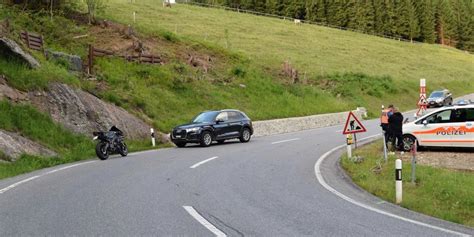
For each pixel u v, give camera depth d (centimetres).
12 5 3441
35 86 2044
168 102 2950
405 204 988
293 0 10219
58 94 2094
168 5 7738
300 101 3984
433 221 832
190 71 3653
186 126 2205
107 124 2177
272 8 10181
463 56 9381
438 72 7106
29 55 2298
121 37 3712
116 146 1767
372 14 10338
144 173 1328
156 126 2531
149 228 729
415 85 5988
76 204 901
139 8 6812
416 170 1345
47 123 1900
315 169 1453
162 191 1051
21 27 3117
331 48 7206
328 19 10344
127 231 710
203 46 4512
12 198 960
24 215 808
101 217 797
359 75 5553
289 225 773
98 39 3538
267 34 7188
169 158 1711
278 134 2964
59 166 1524
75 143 1923
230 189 1097
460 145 1702
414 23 10631
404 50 8544
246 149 2020
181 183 1163
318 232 732
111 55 3234
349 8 10300
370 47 8075
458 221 896
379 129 2889
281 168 1464
